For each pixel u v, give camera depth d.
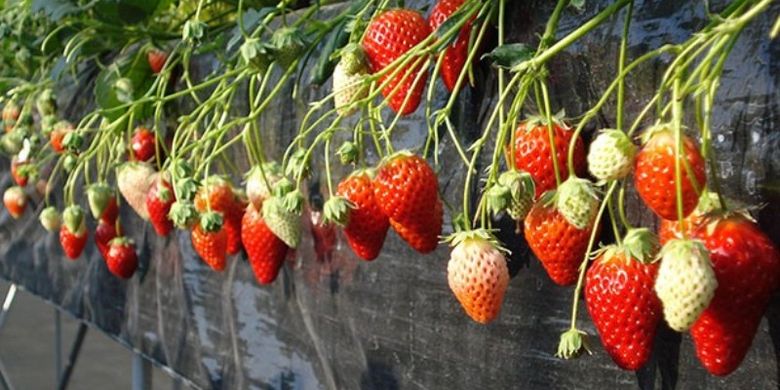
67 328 3.03
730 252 0.50
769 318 0.54
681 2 0.58
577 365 0.64
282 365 0.93
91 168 1.27
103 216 1.12
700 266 0.48
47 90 1.18
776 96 0.54
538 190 0.60
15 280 1.60
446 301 0.73
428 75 0.72
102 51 1.19
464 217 0.60
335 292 0.85
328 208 0.66
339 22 0.78
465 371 0.72
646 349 0.54
